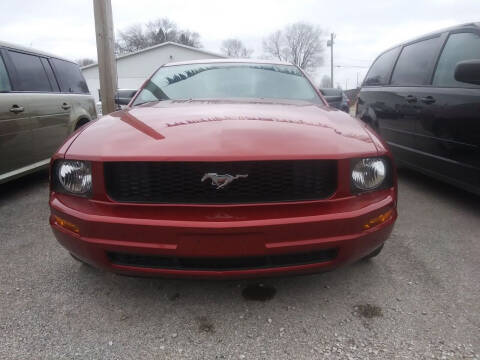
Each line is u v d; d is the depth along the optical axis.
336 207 1.70
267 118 2.01
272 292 2.08
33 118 3.93
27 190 4.21
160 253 1.63
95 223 1.66
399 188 4.07
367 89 5.07
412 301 1.98
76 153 1.74
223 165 1.62
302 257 1.73
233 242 1.61
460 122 3.02
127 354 1.62
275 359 1.59
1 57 3.71
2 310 1.92
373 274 2.26
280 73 3.14
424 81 3.68
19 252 2.60
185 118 2.01
